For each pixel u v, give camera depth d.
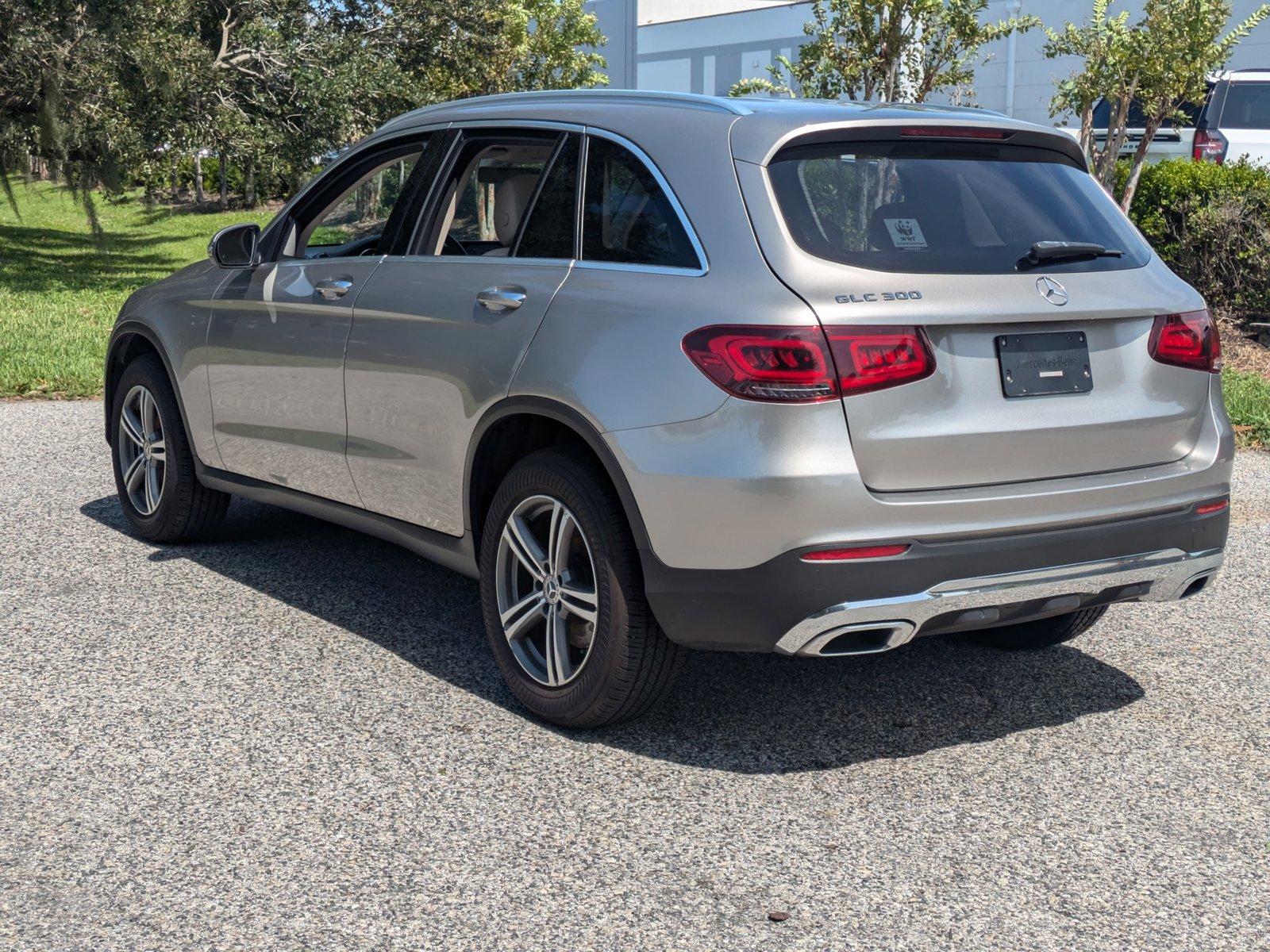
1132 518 3.59
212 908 2.82
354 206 4.75
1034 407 3.45
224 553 5.58
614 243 3.71
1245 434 8.74
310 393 4.66
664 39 23.27
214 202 41.75
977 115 3.83
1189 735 3.91
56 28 19.52
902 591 3.28
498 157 4.20
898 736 3.85
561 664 3.76
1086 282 3.57
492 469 4.05
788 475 3.19
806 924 2.82
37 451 7.65
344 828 3.19
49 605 4.82
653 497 3.37
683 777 3.53
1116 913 2.90
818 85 13.79
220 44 23.14
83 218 37.25
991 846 3.20
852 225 3.41
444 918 2.80
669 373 3.36
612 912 2.84
